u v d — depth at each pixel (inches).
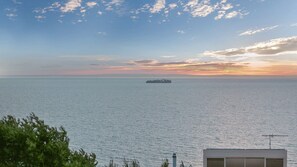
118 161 3752.5
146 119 6968.5
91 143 4611.2
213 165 919.0
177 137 5024.6
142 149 4291.3
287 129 5654.5
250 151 908.6
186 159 3811.5
